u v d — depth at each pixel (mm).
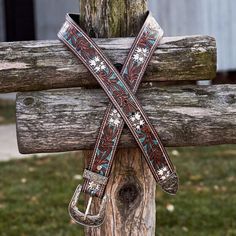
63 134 2504
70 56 2527
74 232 5523
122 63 2535
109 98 2477
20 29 16328
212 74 2566
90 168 2484
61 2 14547
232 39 13000
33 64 2521
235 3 12945
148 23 2537
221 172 7480
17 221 5855
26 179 7316
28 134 2500
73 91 2537
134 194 2697
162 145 2496
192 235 5449
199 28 12602
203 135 2547
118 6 2646
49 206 6246
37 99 2516
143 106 2523
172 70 2547
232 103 2547
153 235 2760
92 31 2664
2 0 16359
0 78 2520
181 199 6375
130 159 2674
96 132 2502
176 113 2527
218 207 6152
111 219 2695
